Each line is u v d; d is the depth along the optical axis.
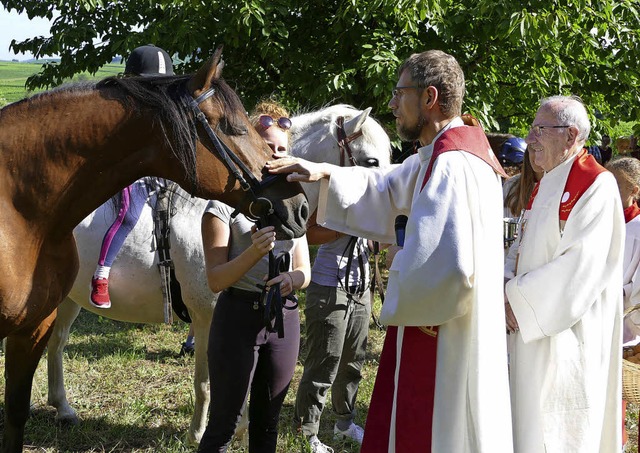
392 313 2.18
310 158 3.74
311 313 3.45
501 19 6.66
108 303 3.55
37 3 8.34
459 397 2.23
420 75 2.29
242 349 2.56
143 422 4.07
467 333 2.23
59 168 2.36
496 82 7.96
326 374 3.52
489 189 2.24
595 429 2.62
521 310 2.58
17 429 2.94
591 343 2.63
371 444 2.46
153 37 7.04
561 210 2.65
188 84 2.38
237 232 2.63
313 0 7.61
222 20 7.02
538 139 2.72
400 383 2.34
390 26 7.26
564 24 6.84
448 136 2.28
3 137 2.36
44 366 5.00
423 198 2.18
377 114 7.51
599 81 8.17
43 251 2.46
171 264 3.54
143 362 5.23
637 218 3.46
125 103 2.35
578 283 2.53
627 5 7.61
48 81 8.36
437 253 2.11
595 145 8.46
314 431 3.63
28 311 2.46
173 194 3.51
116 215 3.55
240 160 2.36
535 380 2.61
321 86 6.76
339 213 2.60
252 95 8.10
